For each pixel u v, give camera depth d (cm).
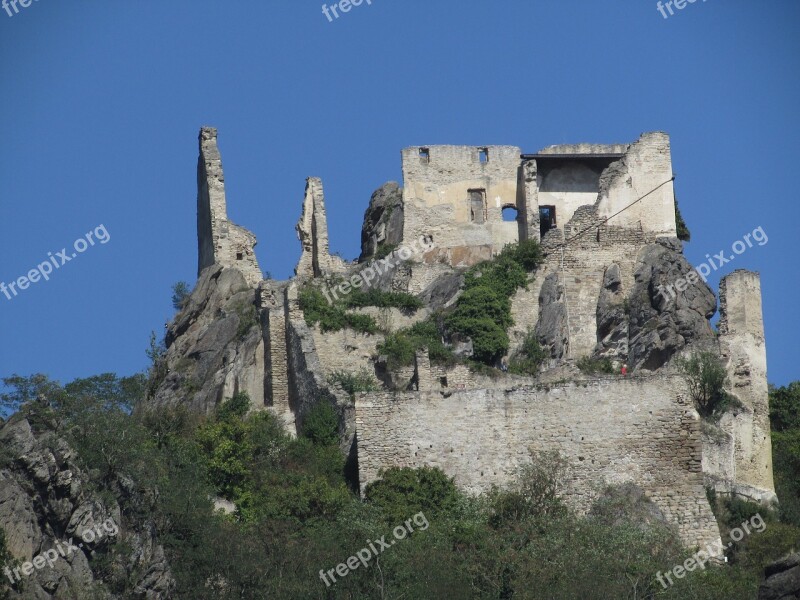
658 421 11125
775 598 8919
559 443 11150
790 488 12156
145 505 10131
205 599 9912
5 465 9488
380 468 11206
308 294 13100
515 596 9938
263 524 10650
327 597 10062
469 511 10862
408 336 13038
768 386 12938
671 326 12838
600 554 10181
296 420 12512
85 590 9400
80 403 10331
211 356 13112
